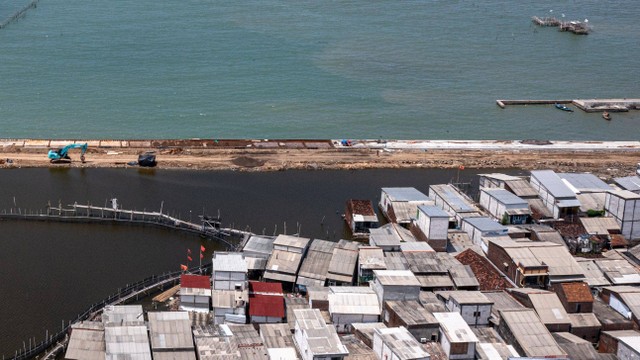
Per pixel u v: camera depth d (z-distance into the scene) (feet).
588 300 451.12
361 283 488.02
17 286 491.31
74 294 484.33
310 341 386.73
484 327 432.66
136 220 584.81
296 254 503.61
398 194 611.06
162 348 386.93
